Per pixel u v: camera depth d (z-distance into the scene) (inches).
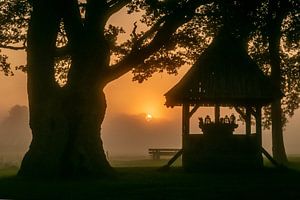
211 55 1067.3
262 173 992.9
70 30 965.8
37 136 936.9
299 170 1107.3
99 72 956.0
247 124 1077.8
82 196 652.7
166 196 641.0
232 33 955.3
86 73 947.3
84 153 929.5
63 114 935.7
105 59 969.5
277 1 900.6
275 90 1048.8
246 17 904.3
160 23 1014.4
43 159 920.9
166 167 1061.8
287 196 631.2
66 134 928.9
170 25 973.8
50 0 946.1
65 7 949.8
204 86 1052.5
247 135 1053.8
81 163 924.0
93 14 962.7
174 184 775.7
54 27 960.9
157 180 843.4
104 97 976.3
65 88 957.2
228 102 1085.8
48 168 915.4
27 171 928.3
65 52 992.2
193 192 675.4
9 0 1171.9
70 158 922.7
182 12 965.8
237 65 1064.8
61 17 974.4
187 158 1048.8
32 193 687.7
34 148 935.0
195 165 1041.5
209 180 839.1
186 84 1054.4
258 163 1040.8
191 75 1058.7
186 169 1042.1
